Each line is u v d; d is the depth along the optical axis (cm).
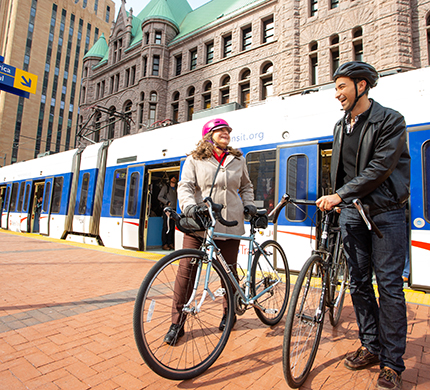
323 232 217
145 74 2194
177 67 2159
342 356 217
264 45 1658
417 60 1206
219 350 200
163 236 802
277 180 513
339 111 477
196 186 252
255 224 259
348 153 204
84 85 2792
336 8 1381
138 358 212
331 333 257
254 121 561
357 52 1348
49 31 5853
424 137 394
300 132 506
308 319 186
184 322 200
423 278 375
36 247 816
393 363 172
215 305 213
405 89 416
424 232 380
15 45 5384
